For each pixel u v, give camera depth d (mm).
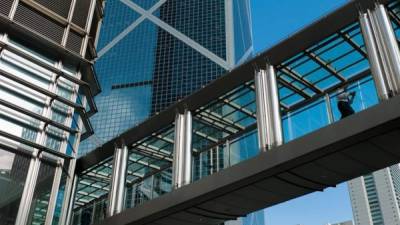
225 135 17188
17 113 17391
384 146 12727
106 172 21250
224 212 16828
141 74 125562
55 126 18359
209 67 119938
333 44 15117
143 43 132500
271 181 14500
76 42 20938
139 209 17453
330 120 14023
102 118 119125
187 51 125500
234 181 14516
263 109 15367
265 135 14836
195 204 16000
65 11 20953
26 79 18156
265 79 16000
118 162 20203
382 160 13531
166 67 124312
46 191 17312
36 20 19625
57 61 19875
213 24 129125
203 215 16969
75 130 19234
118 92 124000
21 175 16625
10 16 18484
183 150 17484
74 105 19219
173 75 121812
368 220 163625
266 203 16172
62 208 18000
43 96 18516
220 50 122562
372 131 12031
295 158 13250
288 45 15703
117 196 19094
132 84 124375
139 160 19984
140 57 129250
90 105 21531
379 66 12930
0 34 18078
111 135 115375
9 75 17250
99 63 131375
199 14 132375
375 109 12078
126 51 132000
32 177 16906
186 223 17719
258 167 14062
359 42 14797
